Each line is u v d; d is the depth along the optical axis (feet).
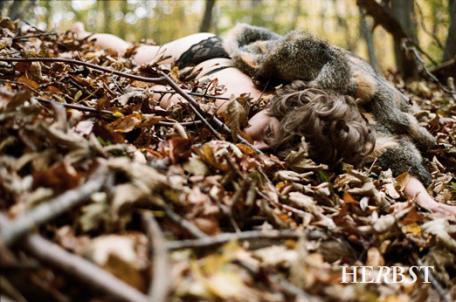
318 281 1.90
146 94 3.51
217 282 1.71
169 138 2.88
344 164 3.28
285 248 2.06
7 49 4.03
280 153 3.39
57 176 1.94
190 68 4.54
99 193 1.95
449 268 2.51
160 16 19.01
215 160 2.61
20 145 2.25
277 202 2.55
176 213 2.14
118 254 1.64
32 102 2.60
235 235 1.94
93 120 2.90
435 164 4.22
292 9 19.36
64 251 1.58
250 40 5.32
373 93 4.14
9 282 1.54
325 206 2.81
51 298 1.55
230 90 4.20
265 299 1.73
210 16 10.94
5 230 1.48
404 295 2.15
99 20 17.57
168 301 1.61
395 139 3.96
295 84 3.88
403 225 2.62
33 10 9.46
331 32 17.62
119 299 1.44
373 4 6.76
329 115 3.29
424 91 6.86
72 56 4.72
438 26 11.21
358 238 2.47
